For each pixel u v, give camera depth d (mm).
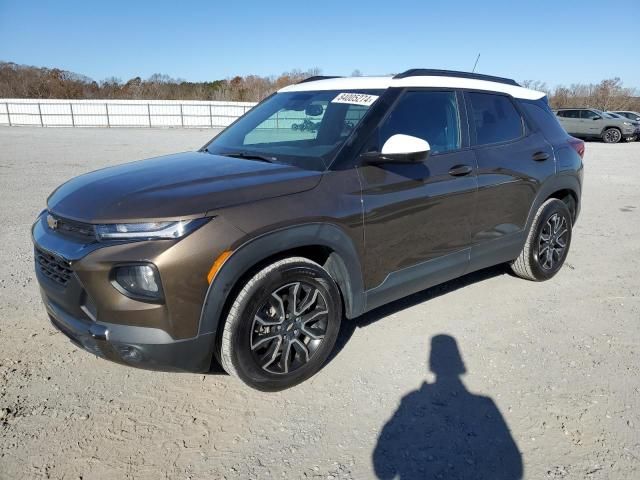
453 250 3652
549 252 4574
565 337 3607
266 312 2742
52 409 2705
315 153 3109
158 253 2322
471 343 3504
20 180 9984
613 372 3152
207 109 35562
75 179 3211
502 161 3885
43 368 3092
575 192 4719
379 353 3357
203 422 2637
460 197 3557
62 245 2520
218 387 2953
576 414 2730
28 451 2387
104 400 2799
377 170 3100
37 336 3469
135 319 2371
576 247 5848
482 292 4414
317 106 3529
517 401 2848
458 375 3111
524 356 3338
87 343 2518
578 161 4676
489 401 2850
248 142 3627
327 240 2830
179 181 2750
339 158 3004
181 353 2453
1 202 7766
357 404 2814
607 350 3428
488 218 3854
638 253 5625
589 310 4066
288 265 2715
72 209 2617
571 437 2549
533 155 4188
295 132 3537
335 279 3082
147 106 34781
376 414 2730
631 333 3676
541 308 4094
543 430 2604
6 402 2746
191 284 2377
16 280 4465
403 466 2354
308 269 2805
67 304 2555
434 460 2393
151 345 2387
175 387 2943
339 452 2439
